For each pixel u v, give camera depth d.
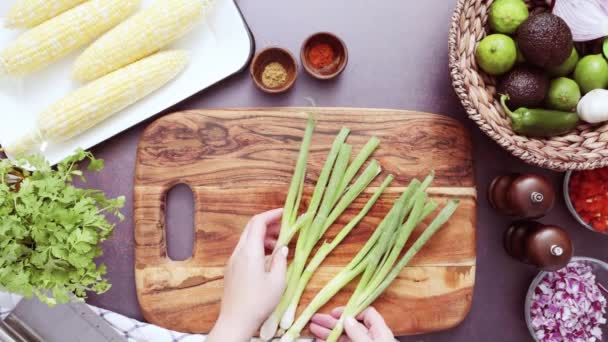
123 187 0.96
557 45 0.79
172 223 0.95
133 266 0.95
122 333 0.91
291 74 0.93
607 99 0.82
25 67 0.92
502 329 0.97
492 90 0.87
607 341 0.96
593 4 0.84
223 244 0.90
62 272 0.79
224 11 0.92
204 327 0.89
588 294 0.92
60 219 0.77
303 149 0.87
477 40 0.85
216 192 0.90
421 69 0.97
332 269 0.90
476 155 0.97
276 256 0.83
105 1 0.91
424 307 0.90
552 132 0.85
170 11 0.89
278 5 0.96
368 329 0.88
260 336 0.88
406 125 0.90
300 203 0.90
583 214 0.93
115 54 0.91
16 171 0.88
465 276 0.90
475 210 0.90
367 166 0.91
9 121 0.95
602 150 0.84
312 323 0.89
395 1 0.97
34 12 0.91
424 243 0.87
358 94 0.96
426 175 0.90
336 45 0.93
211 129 0.90
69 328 0.84
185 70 0.94
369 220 0.90
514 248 0.92
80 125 0.92
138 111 0.94
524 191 0.85
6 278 0.76
